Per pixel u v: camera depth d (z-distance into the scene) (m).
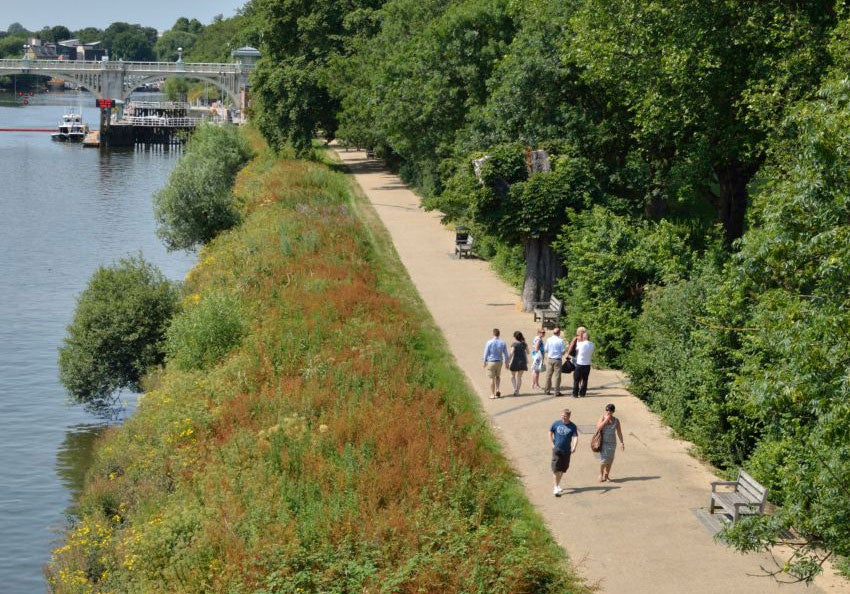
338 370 28.41
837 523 14.81
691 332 25.73
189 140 93.44
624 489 21.97
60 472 35.00
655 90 36.06
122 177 121.94
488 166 36.28
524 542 19.27
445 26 55.19
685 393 24.84
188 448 25.06
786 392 15.16
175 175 56.19
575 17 40.06
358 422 24.39
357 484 21.22
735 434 22.92
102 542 22.58
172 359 35.38
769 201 18.89
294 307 35.16
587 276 32.03
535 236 36.00
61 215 89.94
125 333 38.97
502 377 30.14
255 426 25.31
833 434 14.65
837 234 15.27
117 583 20.31
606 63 37.25
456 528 19.16
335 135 90.31
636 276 31.50
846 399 14.34
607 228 32.97
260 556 18.39
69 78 176.88
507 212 36.19
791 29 31.88
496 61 48.72
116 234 80.62
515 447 24.38
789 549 19.31
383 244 50.25
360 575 17.66
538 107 43.25
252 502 20.67
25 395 42.91
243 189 67.69
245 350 31.47
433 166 60.56
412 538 18.67
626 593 17.62
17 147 158.38
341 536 19.02
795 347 15.22
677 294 26.86
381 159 90.69
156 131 170.75
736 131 35.47
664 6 35.31
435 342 33.34
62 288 61.84
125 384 39.56
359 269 42.22
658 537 19.75
